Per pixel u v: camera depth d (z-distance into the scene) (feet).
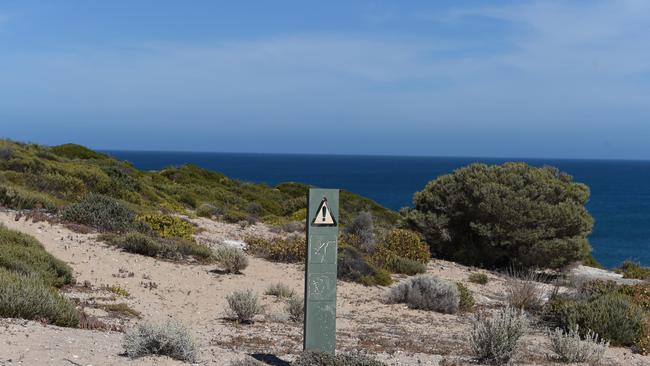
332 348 26.05
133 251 57.98
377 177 644.69
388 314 48.32
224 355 28.78
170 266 55.57
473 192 81.35
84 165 108.68
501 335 31.45
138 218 69.87
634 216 279.28
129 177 106.63
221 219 97.25
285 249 66.33
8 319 29.01
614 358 35.99
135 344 25.57
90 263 51.49
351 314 47.34
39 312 30.71
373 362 24.68
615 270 91.66
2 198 68.85
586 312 43.04
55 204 72.84
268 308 45.78
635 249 174.70
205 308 43.98
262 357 29.50
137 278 49.70
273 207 133.08
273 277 57.21
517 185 82.38
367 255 70.03
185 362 25.80
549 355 34.99
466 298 53.21
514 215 77.56
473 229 81.30
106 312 37.93
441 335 41.34
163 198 108.58
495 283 68.33
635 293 52.65
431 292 51.44
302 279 57.62
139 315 39.22
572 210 79.41
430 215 84.69
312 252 25.73
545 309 49.85
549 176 86.94
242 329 38.14
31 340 25.72
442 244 84.79
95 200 71.00
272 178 546.67
